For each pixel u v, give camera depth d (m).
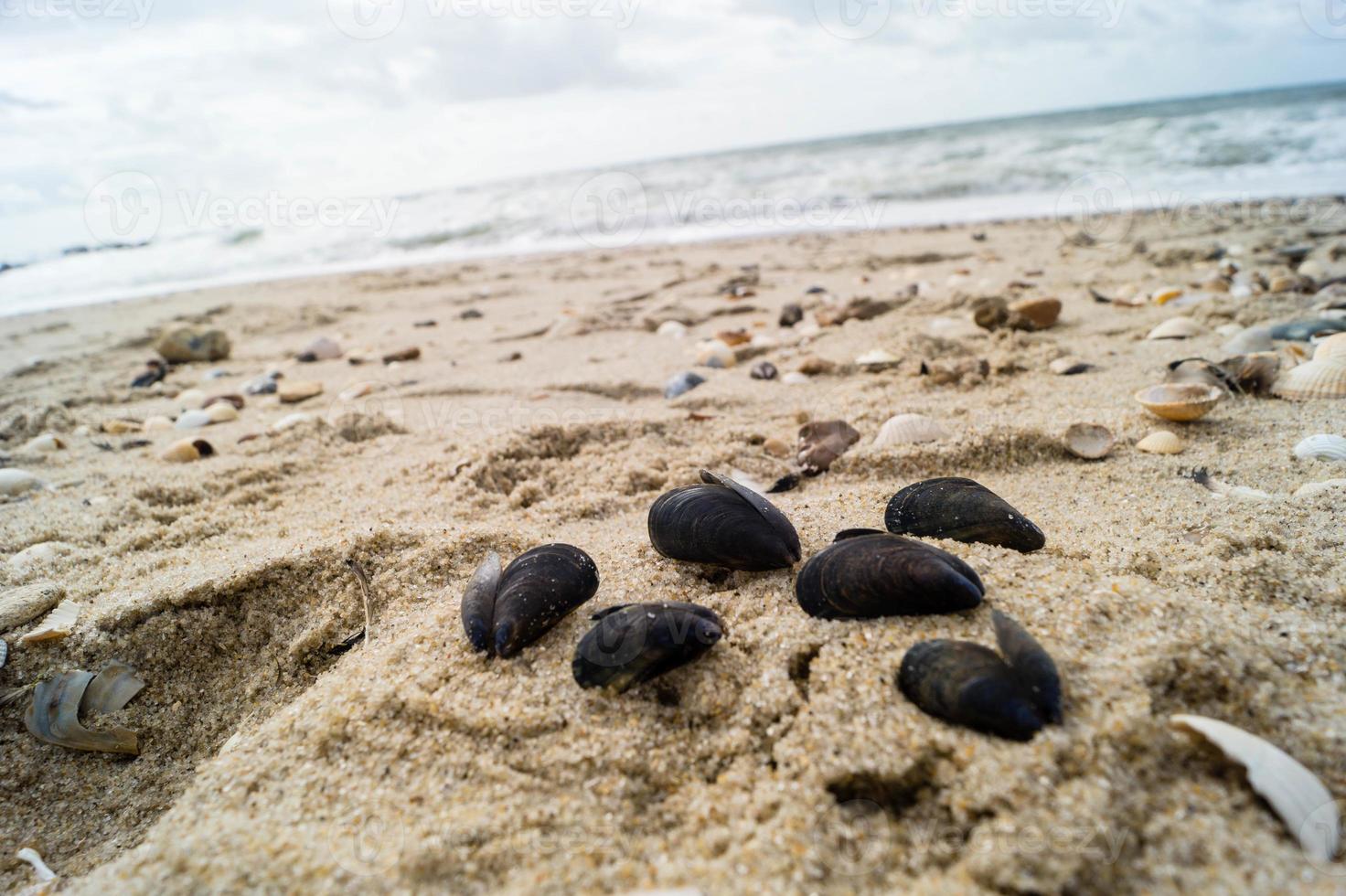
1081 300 0.72
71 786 0.25
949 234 1.24
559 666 0.24
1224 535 0.28
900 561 0.24
